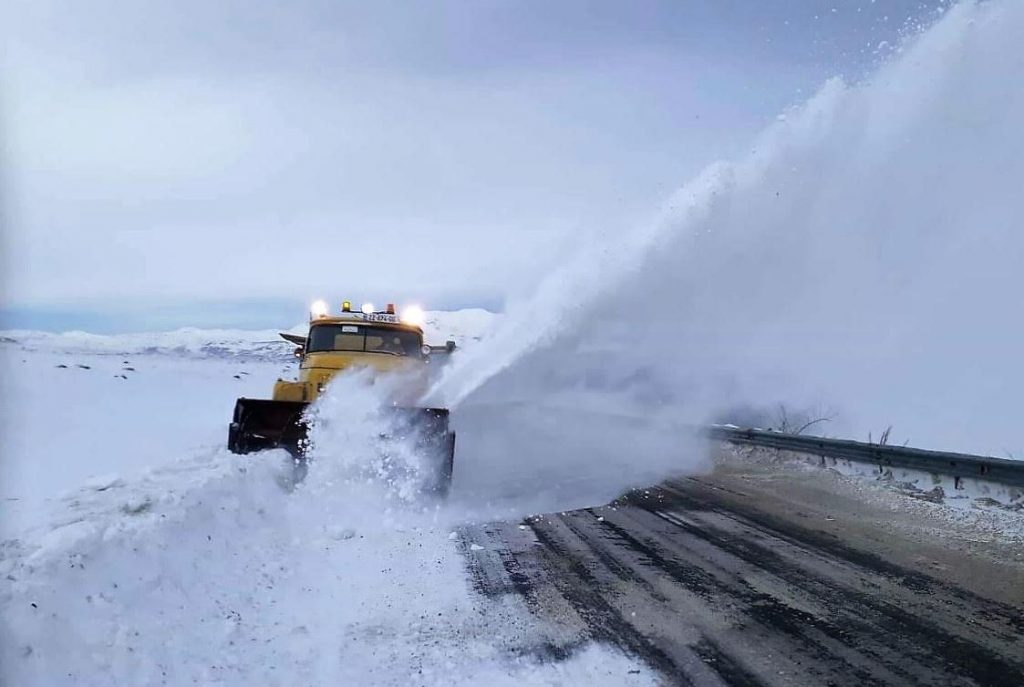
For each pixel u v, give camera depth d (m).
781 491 8.84
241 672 3.78
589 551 6.19
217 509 6.27
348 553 6.13
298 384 9.66
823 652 3.97
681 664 3.87
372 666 3.90
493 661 3.96
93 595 4.07
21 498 7.88
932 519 6.97
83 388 26.53
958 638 4.11
